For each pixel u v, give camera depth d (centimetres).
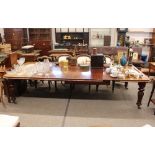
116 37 647
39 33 680
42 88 443
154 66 455
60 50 604
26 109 329
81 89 433
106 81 336
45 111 321
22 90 407
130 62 406
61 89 435
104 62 389
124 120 287
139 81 306
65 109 329
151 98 346
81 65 370
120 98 378
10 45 611
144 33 627
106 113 312
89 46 624
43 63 391
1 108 333
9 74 340
